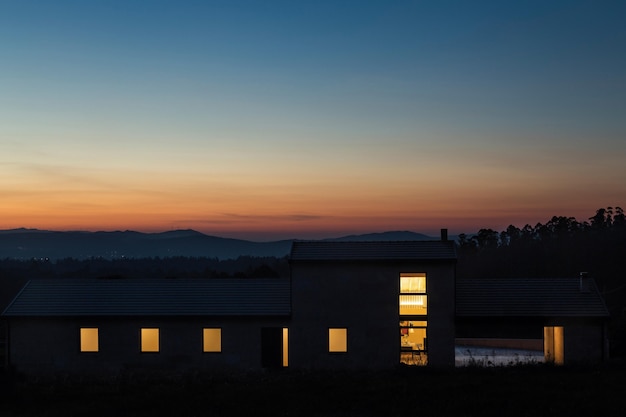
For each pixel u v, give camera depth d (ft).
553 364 91.86
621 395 71.92
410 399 71.61
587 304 103.55
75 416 66.28
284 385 81.15
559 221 376.89
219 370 102.37
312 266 104.27
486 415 65.16
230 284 112.16
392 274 103.40
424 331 103.24
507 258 324.80
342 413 66.69
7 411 69.26
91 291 110.93
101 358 104.37
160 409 68.85
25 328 105.50
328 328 103.45
